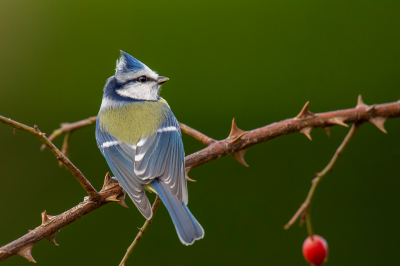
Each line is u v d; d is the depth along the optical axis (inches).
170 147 136.6
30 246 133.9
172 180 135.7
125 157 136.4
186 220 135.2
